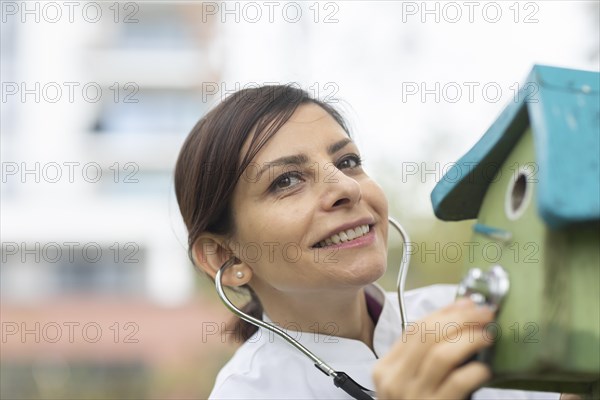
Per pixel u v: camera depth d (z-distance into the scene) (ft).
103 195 58.49
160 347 36.29
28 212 54.70
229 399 6.12
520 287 4.08
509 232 4.31
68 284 53.93
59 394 35.68
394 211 18.13
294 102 5.85
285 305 6.18
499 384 4.36
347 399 5.93
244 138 5.80
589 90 4.02
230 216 5.97
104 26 60.13
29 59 58.95
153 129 61.11
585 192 3.72
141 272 55.26
